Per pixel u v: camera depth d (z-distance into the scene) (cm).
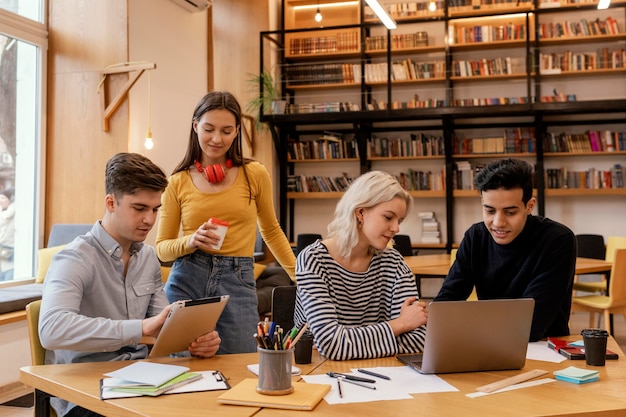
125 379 144
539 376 158
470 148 723
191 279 224
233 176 232
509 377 157
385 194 184
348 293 194
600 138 691
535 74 696
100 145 491
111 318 185
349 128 776
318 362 174
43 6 500
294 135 787
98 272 181
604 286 504
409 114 688
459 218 743
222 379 152
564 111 659
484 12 720
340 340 177
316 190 768
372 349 178
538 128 688
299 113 718
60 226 475
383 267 200
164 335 159
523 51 721
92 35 493
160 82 540
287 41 783
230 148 231
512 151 712
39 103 496
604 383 151
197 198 227
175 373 150
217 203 227
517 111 664
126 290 189
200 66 608
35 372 158
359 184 189
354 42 757
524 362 165
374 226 185
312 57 780
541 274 205
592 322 487
